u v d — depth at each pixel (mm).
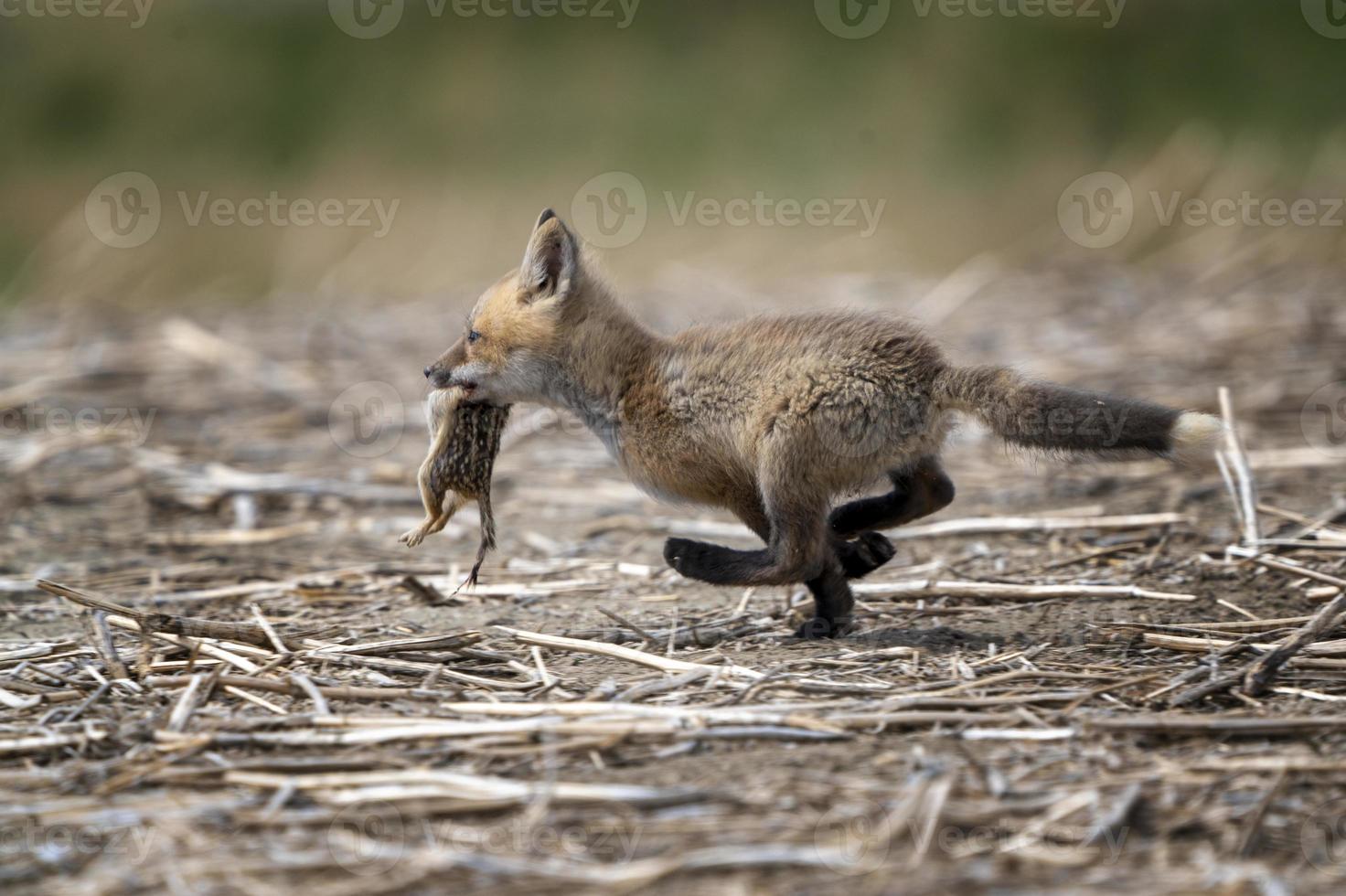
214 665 13172
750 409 14195
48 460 24438
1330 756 10367
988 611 15133
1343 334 27984
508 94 48750
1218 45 50000
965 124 47906
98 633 13633
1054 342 28906
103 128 47719
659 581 17188
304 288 42594
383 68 49969
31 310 38906
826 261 41969
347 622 15492
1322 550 16484
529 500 22078
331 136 47594
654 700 12047
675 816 9547
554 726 10969
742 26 51406
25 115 47719
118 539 20125
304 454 24969
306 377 30031
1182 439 12930
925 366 13789
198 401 28406
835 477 13906
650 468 15125
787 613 15320
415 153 47125
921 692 12023
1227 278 34656
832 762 10359
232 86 48844
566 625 15062
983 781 9961
